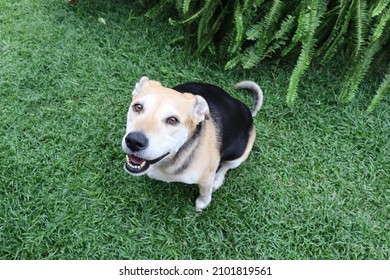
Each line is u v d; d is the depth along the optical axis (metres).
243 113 1.17
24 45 1.46
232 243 1.17
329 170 1.29
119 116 1.33
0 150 1.23
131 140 0.91
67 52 1.46
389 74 1.28
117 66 1.44
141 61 1.45
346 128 1.37
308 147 1.33
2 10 1.55
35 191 1.18
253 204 1.22
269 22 1.28
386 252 1.17
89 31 1.52
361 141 1.35
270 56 1.42
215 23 1.39
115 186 1.21
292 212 1.21
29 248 1.10
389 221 1.21
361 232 1.19
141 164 0.97
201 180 1.08
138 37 1.51
